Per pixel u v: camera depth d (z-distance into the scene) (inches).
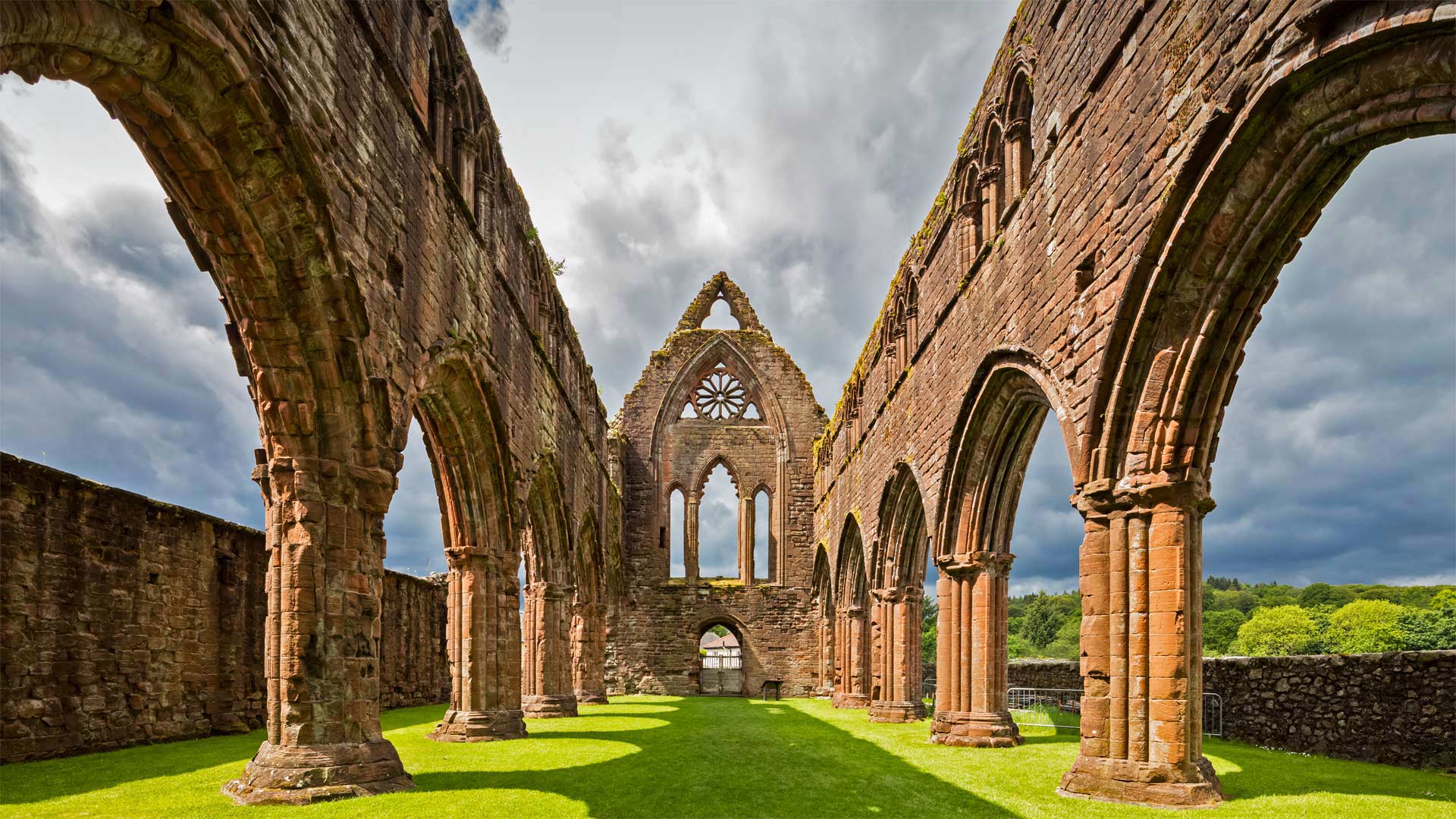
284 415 327.9
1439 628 1878.7
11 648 445.7
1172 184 319.0
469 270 510.3
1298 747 508.4
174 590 576.7
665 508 1385.3
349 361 335.6
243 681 649.0
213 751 495.2
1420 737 434.0
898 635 804.6
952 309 621.9
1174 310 336.5
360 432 347.3
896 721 772.0
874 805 333.1
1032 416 552.7
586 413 990.4
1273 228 309.9
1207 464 347.6
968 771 429.1
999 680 571.8
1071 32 424.8
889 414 829.2
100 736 500.1
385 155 380.2
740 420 1429.6
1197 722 334.6
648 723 733.9
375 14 372.8
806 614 1344.7
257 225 300.8
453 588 569.3
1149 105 344.5
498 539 581.9
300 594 321.4
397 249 391.2
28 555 460.4
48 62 223.9
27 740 450.6
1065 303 418.9
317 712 321.4
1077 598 3442.4
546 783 376.8
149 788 345.7
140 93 254.5
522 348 652.1
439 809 303.1
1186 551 337.7
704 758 475.8
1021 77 519.5
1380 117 253.3
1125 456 357.1
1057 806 328.2
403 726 667.4
